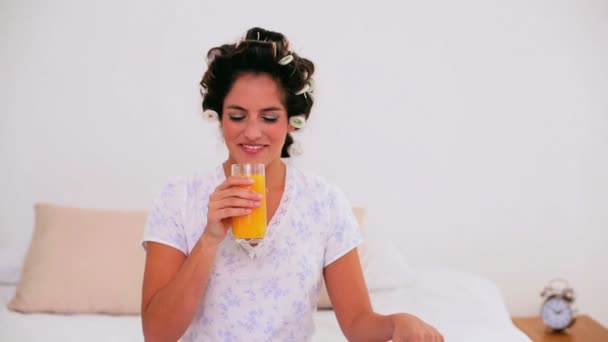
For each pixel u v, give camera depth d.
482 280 2.79
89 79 2.92
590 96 3.15
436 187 3.11
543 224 3.16
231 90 1.28
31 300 2.31
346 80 3.04
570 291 2.87
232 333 1.33
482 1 3.08
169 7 2.95
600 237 3.18
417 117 3.08
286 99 1.30
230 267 1.33
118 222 2.50
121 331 2.16
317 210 1.40
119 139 2.95
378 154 3.07
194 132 2.99
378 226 3.08
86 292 2.35
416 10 3.06
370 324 1.33
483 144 3.12
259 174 1.25
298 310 1.36
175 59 2.96
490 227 3.14
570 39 3.13
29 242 2.71
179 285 1.22
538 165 3.14
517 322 3.04
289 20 3.00
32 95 2.89
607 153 3.16
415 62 3.07
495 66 3.11
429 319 2.22
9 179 2.89
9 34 2.87
